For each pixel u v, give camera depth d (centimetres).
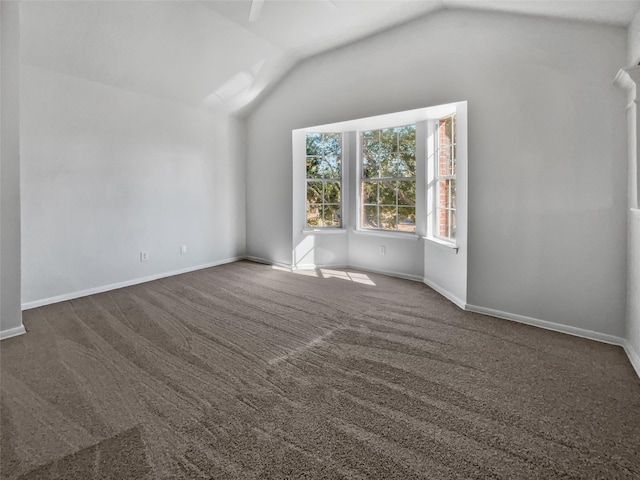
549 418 183
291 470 148
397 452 158
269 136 564
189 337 290
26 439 168
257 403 197
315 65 484
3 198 281
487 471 147
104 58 386
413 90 386
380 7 361
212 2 360
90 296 406
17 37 265
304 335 294
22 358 252
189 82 471
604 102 269
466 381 220
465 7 335
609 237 273
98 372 232
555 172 294
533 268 311
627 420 182
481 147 332
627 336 265
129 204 452
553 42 288
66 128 387
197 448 162
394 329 306
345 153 548
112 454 158
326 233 548
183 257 524
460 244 368
